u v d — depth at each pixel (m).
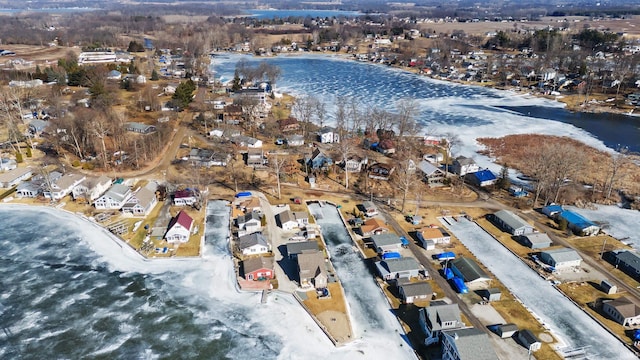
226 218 82.31
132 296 62.62
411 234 77.38
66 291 63.66
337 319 57.75
